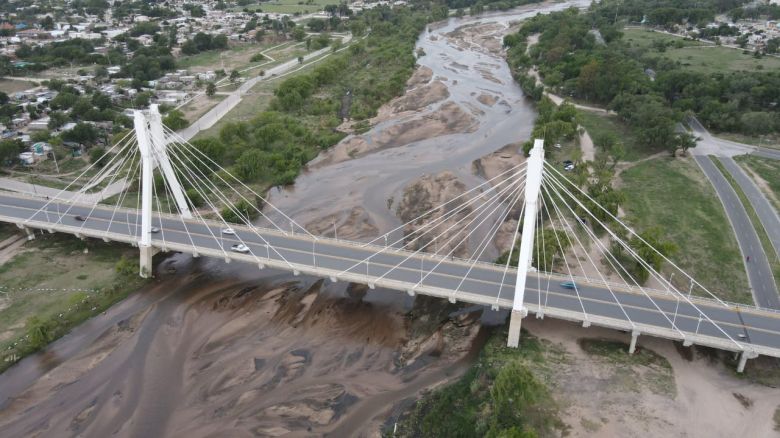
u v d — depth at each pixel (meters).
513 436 67.88
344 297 108.75
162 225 124.75
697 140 174.38
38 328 93.94
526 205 85.44
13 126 195.62
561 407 78.56
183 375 89.12
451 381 87.12
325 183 165.12
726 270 113.81
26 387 86.31
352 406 82.75
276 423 79.88
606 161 165.75
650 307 94.19
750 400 80.31
